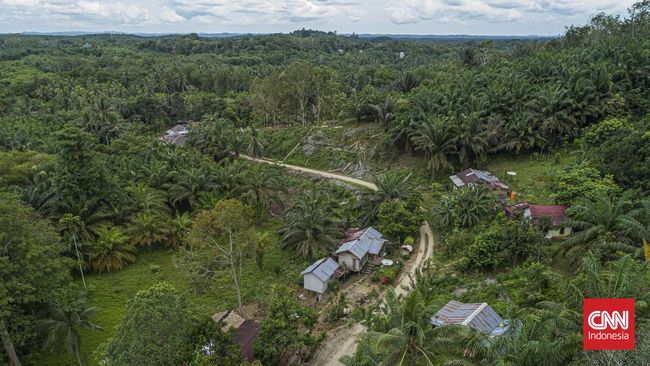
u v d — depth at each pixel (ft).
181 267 115.14
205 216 99.09
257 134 239.50
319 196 160.86
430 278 105.91
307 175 207.72
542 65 207.51
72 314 86.33
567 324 58.13
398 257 130.41
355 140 220.02
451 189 165.58
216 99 323.57
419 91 219.00
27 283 79.61
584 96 172.76
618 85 178.70
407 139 193.88
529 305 87.45
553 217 118.21
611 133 154.81
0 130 206.80
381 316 87.71
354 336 96.53
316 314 97.96
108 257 129.49
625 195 104.88
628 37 242.17
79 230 129.29
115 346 69.92
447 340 60.29
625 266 63.05
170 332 71.51
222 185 164.35
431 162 175.73
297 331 89.45
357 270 124.16
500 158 179.83
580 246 98.12
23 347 87.61
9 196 92.89
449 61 451.12
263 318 104.88
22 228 82.74
